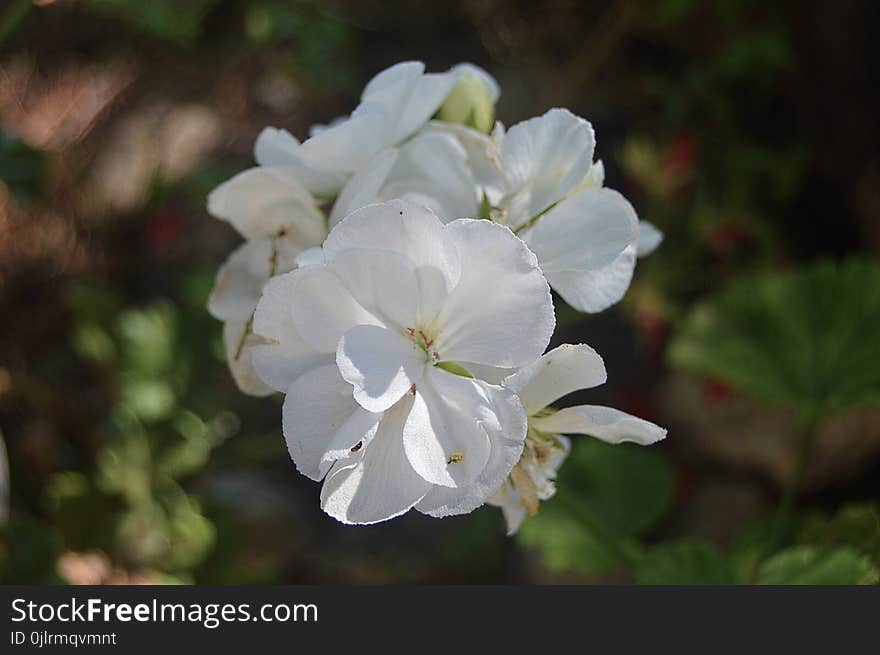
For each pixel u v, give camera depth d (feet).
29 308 1.58
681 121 1.85
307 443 0.65
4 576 1.11
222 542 1.41
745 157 1.73
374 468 0.66
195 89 1.90
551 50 2.09
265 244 0.75
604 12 2.08
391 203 0.64
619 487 1.16
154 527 1.37
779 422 1.56
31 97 1.73
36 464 1.41
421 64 0.73
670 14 1.85
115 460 1.39
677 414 1.65
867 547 1.06
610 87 1.97
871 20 1.55
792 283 1.17
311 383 0.66
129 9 1.75
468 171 0.72
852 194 1.68
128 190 1.75
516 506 0.75
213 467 1.57
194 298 1.57
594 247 0.71
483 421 0.64
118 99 1.79
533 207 0.72
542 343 0.65
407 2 2.18
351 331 0.65
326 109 1.98
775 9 1.75
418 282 0.66
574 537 1.13
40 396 1.45
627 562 0.99
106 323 1.49
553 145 0.72
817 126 1.68
